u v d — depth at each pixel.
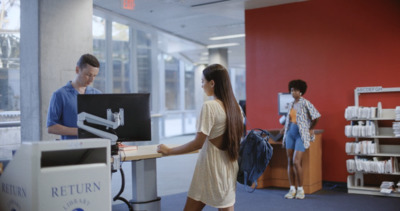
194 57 15.86
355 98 5.95
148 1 7.30
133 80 11.52
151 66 12.13
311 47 6.53
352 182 5.99
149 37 12.23
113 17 8.45
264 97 6.97
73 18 5.50
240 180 3.11
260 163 3.10
